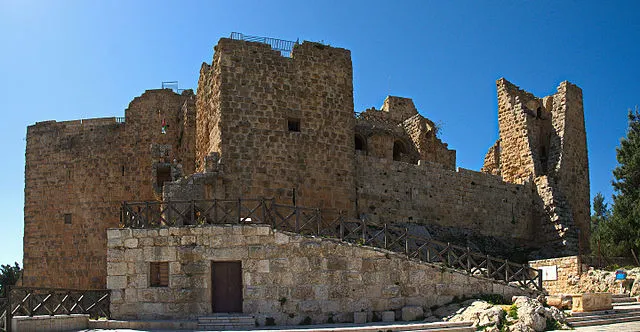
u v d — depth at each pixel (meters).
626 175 49.78
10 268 71.69
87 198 50.09
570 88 54.91
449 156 59.31
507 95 56.03
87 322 28.61
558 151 53.50
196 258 29.28
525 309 26.48
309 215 39.56
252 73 39.91
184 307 28.86
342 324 28.23
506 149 55.62
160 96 51.38
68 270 49.38
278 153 39.50
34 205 51.19
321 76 42.00
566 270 38.94
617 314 28.77
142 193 49.38
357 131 54.22
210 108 41.44
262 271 29.11
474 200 49.28
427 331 25.80
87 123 51.50
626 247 44.09
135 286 29.20
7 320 24.78
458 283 30.34
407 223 44.53
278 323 28.55
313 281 29.08
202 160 44.09
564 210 51.47
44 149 51.84
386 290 29.53
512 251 49.12
